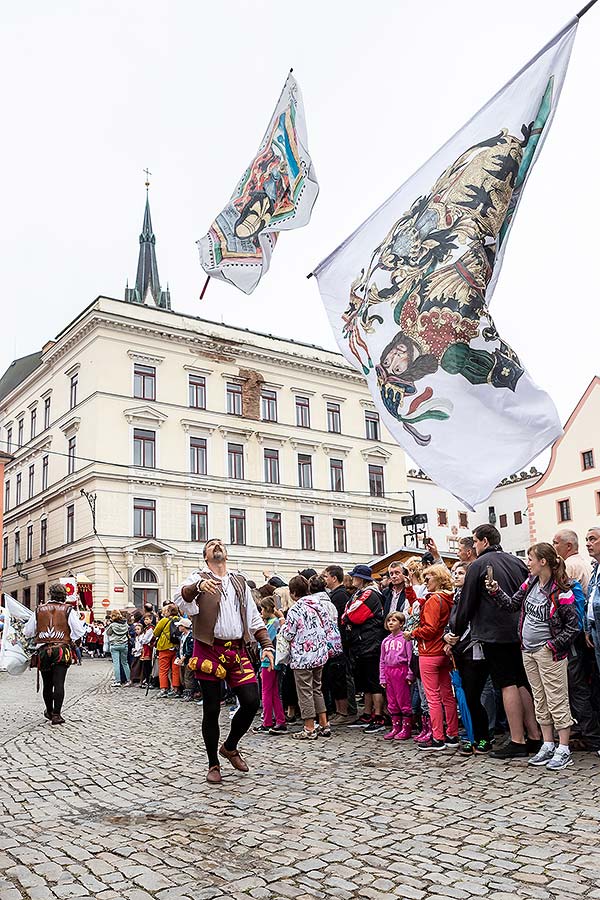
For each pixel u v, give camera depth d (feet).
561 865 13.93
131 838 16.40
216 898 12.87
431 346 22.53
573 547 25.13
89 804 19.80
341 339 24.68
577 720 23.32
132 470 125.90
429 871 13.88
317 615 29.53
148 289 279.49
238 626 22.21
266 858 14.80
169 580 125.29
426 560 30.71
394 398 23.07
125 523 124.06
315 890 13.12
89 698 48.67
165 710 40.98
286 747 27.20
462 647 23.90
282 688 33.50
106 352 127.54
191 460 133.80
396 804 18.48
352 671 33.96
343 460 154.61
